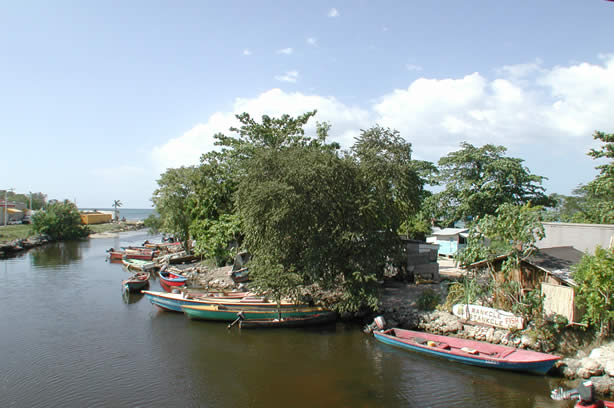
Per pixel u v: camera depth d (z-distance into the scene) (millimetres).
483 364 17812
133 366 18469
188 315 25875
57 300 31250
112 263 52500
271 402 15156
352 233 24078
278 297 24000
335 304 25531
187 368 18297
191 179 48531
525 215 20141
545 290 19328
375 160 24984
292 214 23328
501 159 39812
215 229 41469
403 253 27984
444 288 29906
